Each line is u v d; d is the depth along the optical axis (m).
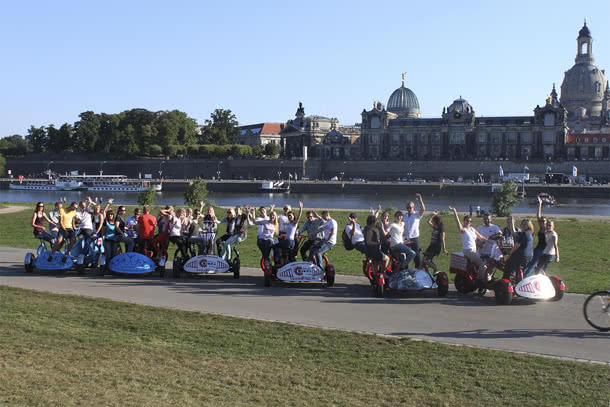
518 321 22.00
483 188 192.88
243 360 17.47
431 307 24.22
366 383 15.80
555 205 152.00
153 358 17.59
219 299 25.56
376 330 20.70
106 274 31.67
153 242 31.72
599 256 41.50
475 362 17.31
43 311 22.80
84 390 15.20
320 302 25.08
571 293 27.08
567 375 16.28
